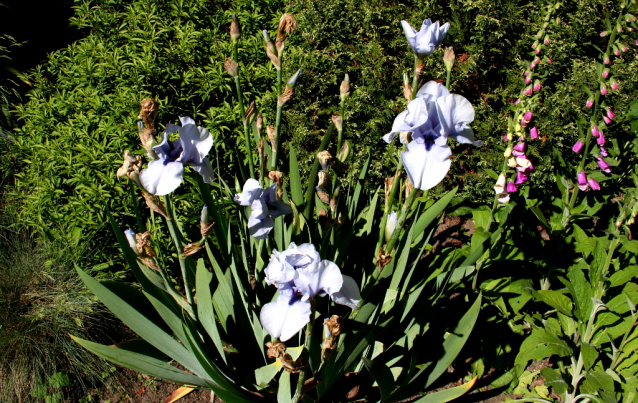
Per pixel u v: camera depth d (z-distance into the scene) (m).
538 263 3.41
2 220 3.98
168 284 2.17
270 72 4.26
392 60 4.38
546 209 4.46
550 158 4.15
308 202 2.85
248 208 2.79
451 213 4.29
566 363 3.09
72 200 3.42
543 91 4.30
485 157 4.31
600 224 4.10
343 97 2.23
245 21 4.79
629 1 2.80
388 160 4.37
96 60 4.21
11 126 5.32
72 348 3.13
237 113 3.91
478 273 3.27
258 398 2.41
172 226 1.92
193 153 1.65
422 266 3.39
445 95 1.58
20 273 3.41
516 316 3.19
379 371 1.96
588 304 2.88
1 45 6.39
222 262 3.02
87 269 3.44
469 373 3.08
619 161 4.04
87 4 4.69
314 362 2.14
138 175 1.73
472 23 4.39
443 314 3.17
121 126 3.59
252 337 2.55
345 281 1.63
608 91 3.07
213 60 4.23
